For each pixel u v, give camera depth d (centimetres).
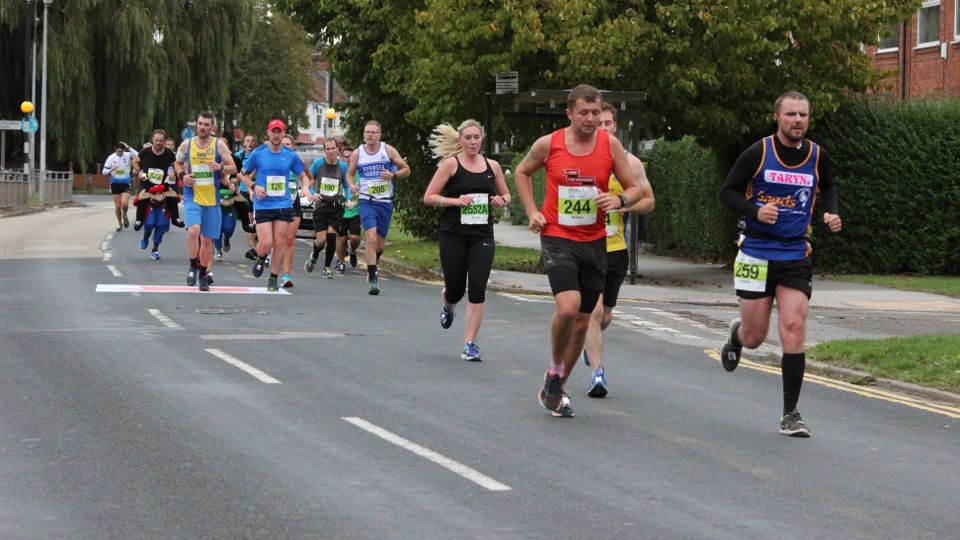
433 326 3244
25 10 11269
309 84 18575
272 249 4003
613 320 3572
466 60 4903
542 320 3469
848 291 4562
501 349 2856
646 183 2012
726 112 4938
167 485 1562
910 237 5206
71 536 1341
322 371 2462
